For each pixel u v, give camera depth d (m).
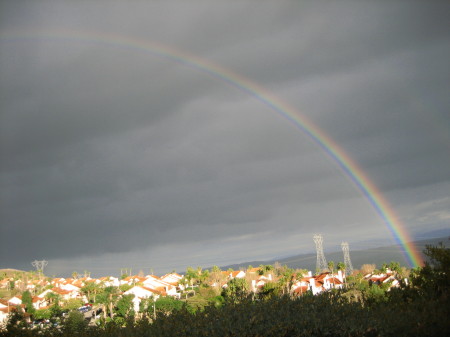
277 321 7.70
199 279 98.75
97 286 82.94
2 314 46.94
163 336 8.14
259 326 7.70
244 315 8.02
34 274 133.25
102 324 11.48
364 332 7.35
